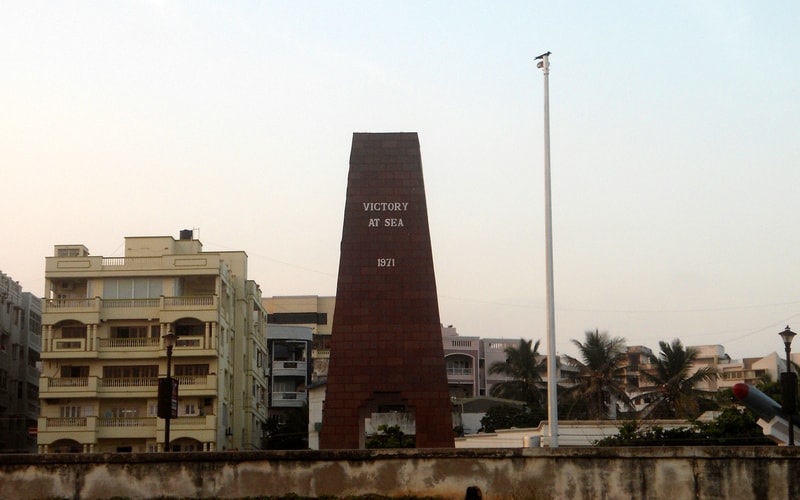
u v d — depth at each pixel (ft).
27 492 82.94
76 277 231.30
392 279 122.62
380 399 120.57
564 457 82.33
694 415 238.27
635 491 81.46
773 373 361.71
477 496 81.92
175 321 227.81
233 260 260.01
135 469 83.25
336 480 82.58
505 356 341.21
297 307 360.48
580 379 258.16
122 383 225.56
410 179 125.08
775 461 81.15
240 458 83.10
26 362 273.33
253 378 263.49
